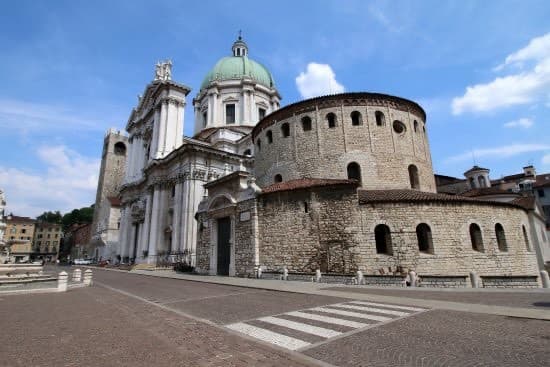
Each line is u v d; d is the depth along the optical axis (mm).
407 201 23547
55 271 44469
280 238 24953
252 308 12688
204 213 32594
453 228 23906
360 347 7363
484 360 6355
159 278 29812
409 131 33281
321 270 23000
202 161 47656
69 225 132625
